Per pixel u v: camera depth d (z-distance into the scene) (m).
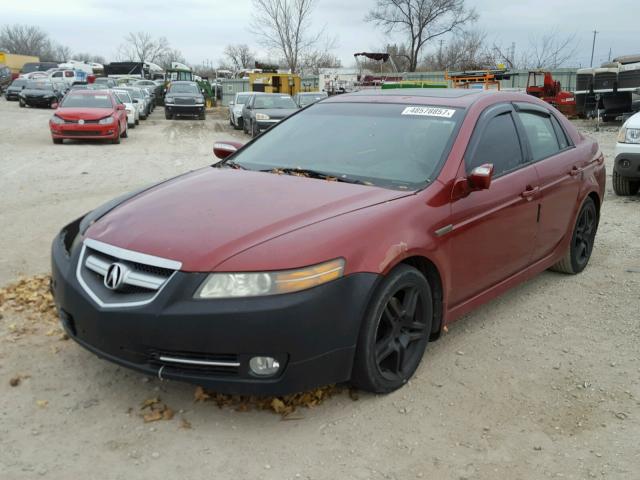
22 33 112.06
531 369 3.80
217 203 3.40
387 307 3.29
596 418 3.27
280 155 4.28
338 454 2.90
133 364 2.99
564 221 4.98
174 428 3.06
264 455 2.88
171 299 2.84
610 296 5.05
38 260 5.70
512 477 2.78
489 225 3.94
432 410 3.29
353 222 3.16
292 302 2.83
